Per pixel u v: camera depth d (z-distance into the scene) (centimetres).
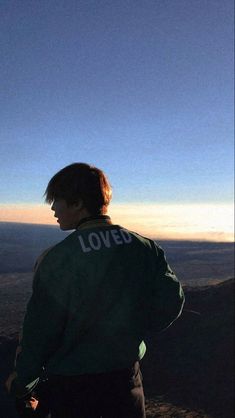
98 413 173
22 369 160
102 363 169
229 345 1040
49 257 165
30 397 172
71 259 166
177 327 1180
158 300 190
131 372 178
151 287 188
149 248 192
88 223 179
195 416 746
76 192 179
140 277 181
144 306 184
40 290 162
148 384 912
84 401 169
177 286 195
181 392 861
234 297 1301
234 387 862
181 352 1032
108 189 188
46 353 164
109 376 171
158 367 987
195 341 1095
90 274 167
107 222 184
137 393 181
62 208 181
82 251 169
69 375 168
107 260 171
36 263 167
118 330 171
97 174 185
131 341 176
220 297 1332
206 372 959
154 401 820
